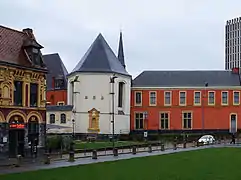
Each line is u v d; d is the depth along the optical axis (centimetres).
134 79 8281
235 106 7919
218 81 8112
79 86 7250
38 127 4016
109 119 7156
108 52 7644
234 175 2452
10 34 4019
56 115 7281
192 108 7981
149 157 3847
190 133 7862
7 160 3503
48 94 8656
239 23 16600
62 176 2438
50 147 4331
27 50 4050
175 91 8044
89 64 7325
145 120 8006
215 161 3344
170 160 3478
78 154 4194
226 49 17150
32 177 2395
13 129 3725
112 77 7212
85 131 7150
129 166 3017
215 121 7925
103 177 2383
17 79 3803
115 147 4784
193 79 8188
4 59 3678
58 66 8931
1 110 3594
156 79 8225
